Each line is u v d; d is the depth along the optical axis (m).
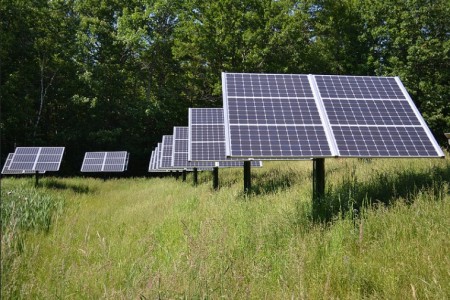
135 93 49.09
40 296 4.35
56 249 6.32
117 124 45.56
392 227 5.72
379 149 7.40
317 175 8.08
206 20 41.03
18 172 23.39
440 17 33.69
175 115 45.53
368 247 5.40
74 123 43.81
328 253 5.29
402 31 34.06
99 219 10.57
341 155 7.26
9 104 37.38
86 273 4.97
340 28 40.22
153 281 4.15
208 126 16.12
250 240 6.28
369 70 37.84
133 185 25.92
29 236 7.44
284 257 5.43
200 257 4.89
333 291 4.34
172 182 25.12
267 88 9.23
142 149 46.06
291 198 9.12
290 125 8.07
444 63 33.38
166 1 44.75
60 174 42.19
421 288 4.05
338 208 7.21
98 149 44.34
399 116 8.43
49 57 41.28
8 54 38.34
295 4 41.81
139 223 9.38
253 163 17.36
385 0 36.28
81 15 44.84
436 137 34.50
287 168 18.30
